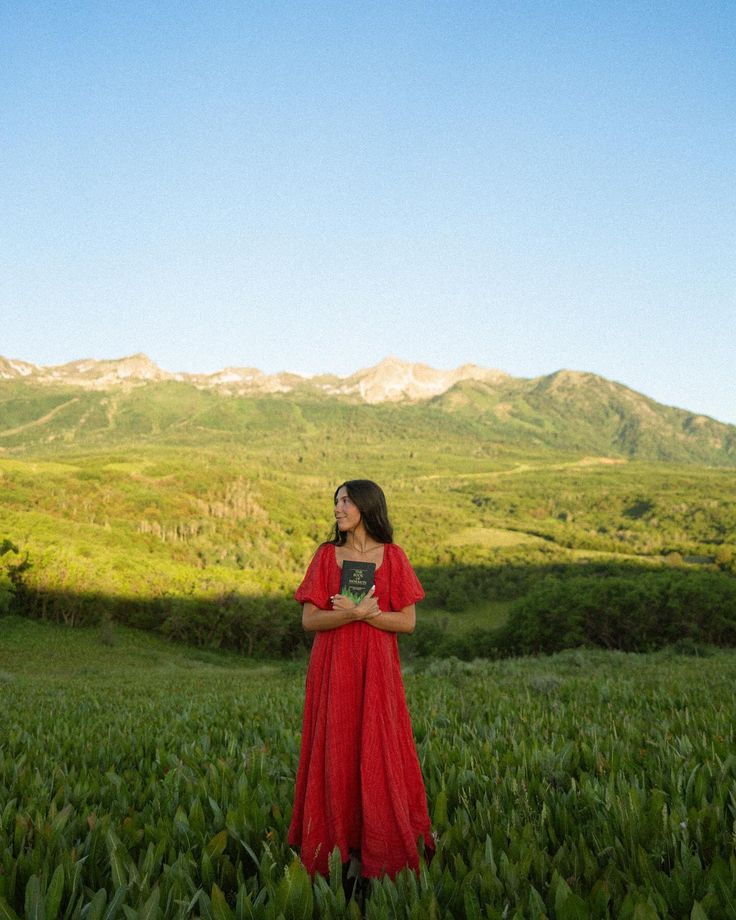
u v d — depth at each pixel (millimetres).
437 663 17625
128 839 3205
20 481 178125
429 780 4090
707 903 2242
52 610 69312
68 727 7164
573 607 62188
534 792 3762
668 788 3713
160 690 17047
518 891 2502
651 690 8789
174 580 79750
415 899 2377
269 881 2537
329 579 3225
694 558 172125
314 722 3117
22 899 2670
